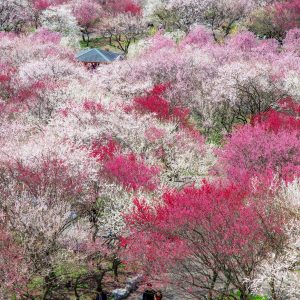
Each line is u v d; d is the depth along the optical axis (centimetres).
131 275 3788
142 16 12675
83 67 8194
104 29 12519
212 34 10894
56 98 5994
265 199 3114
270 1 12119
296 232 2803
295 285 2617
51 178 3572
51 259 3106
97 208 3753
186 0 11619
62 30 12250
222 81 6381
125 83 6744
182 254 2777
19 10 12612
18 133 4841
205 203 2881
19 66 7969
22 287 3055
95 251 3391
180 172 4453
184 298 3212
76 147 4272
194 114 6309
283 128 4950
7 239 3058
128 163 3922
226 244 2739
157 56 7631
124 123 4831
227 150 4625
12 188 3419
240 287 2756
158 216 2953
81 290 3600
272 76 6544
